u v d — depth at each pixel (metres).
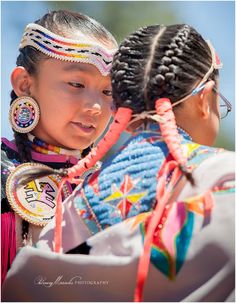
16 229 2.85
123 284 2.12
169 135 2.16
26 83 3.06
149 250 2.03
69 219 2.31
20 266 2.26
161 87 2.24
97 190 2.26
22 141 3.02
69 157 3.07
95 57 2.95
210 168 2.13
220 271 2.04
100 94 3.00
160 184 2.10
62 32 2.97
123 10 6.39
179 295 2.07
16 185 2.86
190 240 2.07
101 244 2.17
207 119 2.34
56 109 2.97
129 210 2.17
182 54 2.28
